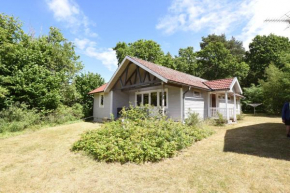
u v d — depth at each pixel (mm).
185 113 10609
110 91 14625
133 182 3494
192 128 7969
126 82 14125
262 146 5457
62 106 14492
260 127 9047
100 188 3312
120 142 5258
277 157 4465
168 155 4902
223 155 4848
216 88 12211
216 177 3545
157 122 7047
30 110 11594
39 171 4234
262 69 28203
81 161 4828
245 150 5168
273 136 6652
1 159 5180
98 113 16562
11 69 12383
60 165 4586
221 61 29906
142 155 4645
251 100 24250
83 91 18734
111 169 4191
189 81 11367
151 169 4102
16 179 3834
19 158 5250
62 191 3266
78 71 20297
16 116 10516
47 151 5914
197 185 3260
